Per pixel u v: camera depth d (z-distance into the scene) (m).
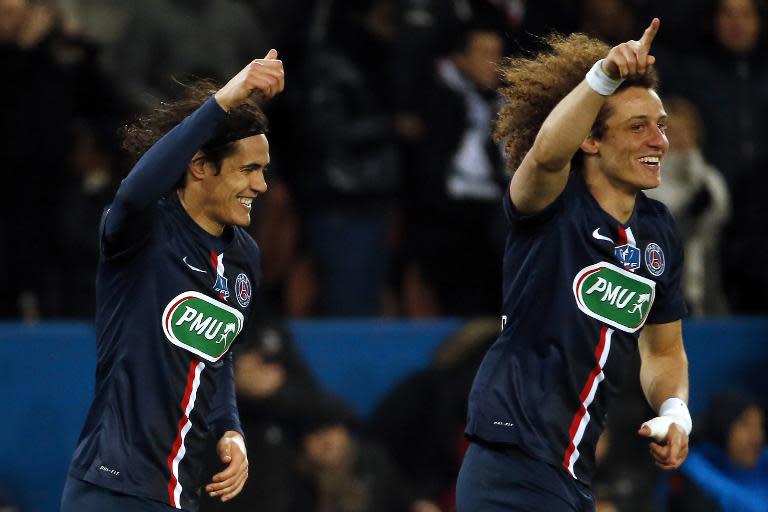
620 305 14.26
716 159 30.17
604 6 29.73
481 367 14.63
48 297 27.44
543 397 14.16
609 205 14.26
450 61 28.97
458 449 25.97
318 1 29.48
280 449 24.20
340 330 28.22
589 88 13.23
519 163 15.00
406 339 28.44
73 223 27.11
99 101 27.34
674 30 30.78
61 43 27.17
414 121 28.91
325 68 29.03
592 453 14.51
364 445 25.27
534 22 29.34
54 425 26.91
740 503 25.75
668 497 26.36
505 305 14.57
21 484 26.73
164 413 14.34
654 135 14.04
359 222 29.19
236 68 28.64
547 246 14.20
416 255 29.38
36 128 26.77
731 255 30.22
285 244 29.69
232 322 14.74
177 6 28.34
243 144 14.31
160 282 14.32
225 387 15.34
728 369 29.88
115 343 14.38
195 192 14.43
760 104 30.41
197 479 14.78
